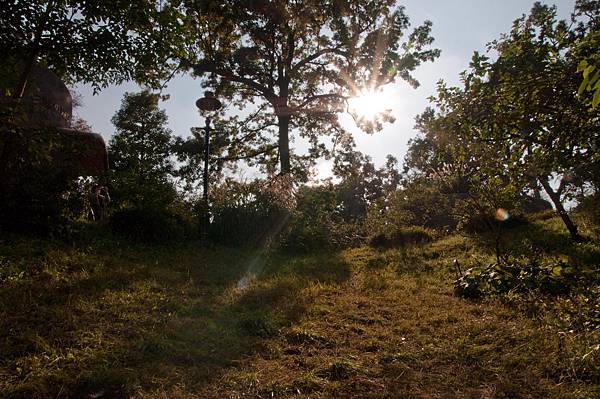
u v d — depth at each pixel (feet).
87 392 11.24
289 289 23.32
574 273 21.31
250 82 77.10
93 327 15.12
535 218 48.93
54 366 12.09
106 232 31.14
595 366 12.55
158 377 12.12
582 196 14.69
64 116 36.06
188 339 14.99
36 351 12.91
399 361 14.12
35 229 25.75
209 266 28.66
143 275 23.00
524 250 32.42
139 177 37.29
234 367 13.23
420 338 16.25
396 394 11.89
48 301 17.20
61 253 23.70
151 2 25.59
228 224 39.70
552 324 16.14
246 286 23.70
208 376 12.51
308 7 71.97
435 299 22.27
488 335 16.14
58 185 27.09
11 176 25.80
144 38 25.27
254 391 11.79
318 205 48.88
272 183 47.52
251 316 17.61
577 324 15.17
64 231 26.81
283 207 43.42
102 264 23.67
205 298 20.52
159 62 26.78
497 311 19.36
